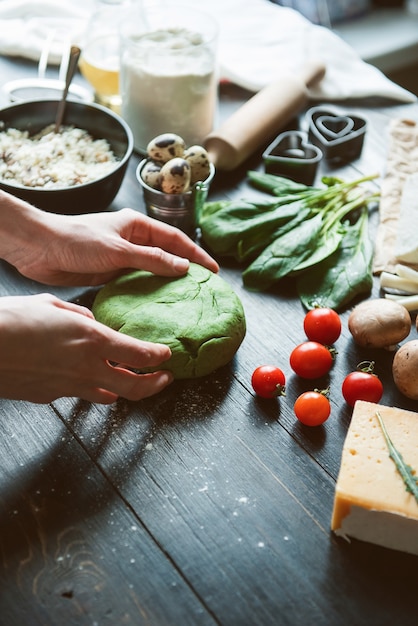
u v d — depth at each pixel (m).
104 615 0.75
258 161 1.43
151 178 1.20
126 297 1.04
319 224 1.18
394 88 1.60
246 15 1.74
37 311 0.86
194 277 1.07
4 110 1.30
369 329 1.03
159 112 1.37
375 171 1.40
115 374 0.91
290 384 1.01
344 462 0.83
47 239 1.03
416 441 0.86
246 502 0.86
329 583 0.79
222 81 1.61
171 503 0.85
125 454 0.91
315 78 1.55
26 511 0.84
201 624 0.74
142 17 1.48
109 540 0.81
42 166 1.24
